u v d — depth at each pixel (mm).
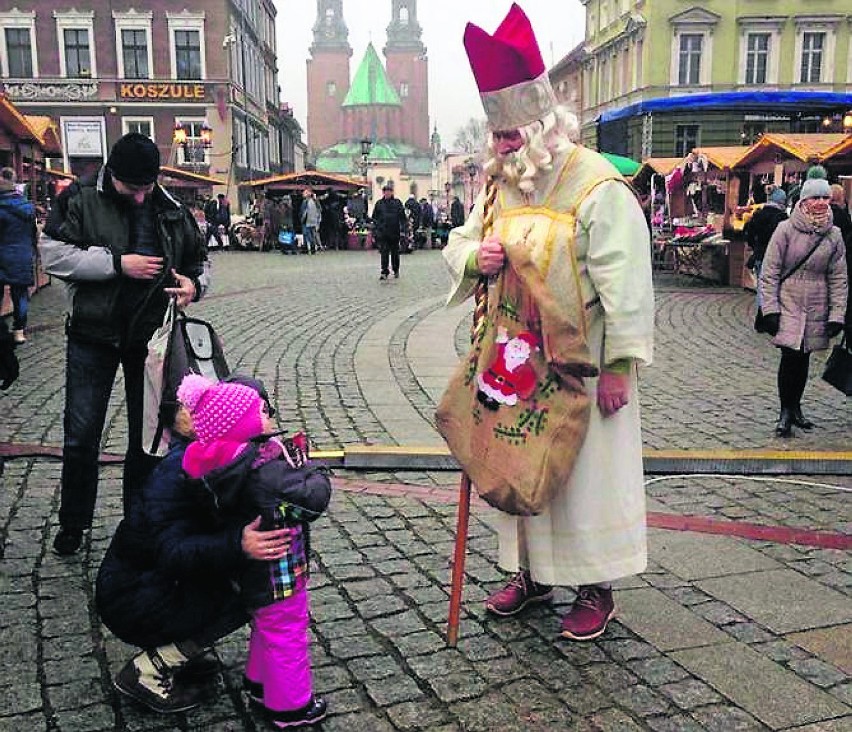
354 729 2723
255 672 2779
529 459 2939
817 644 3225
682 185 21719
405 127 137875
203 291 4004
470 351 3201
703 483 5004
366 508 4570
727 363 8500
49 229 3682
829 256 5668
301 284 16125
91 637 3260
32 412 6402
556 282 2902
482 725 2734
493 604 3410
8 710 2807
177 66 41625
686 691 2912
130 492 3904
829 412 6598
